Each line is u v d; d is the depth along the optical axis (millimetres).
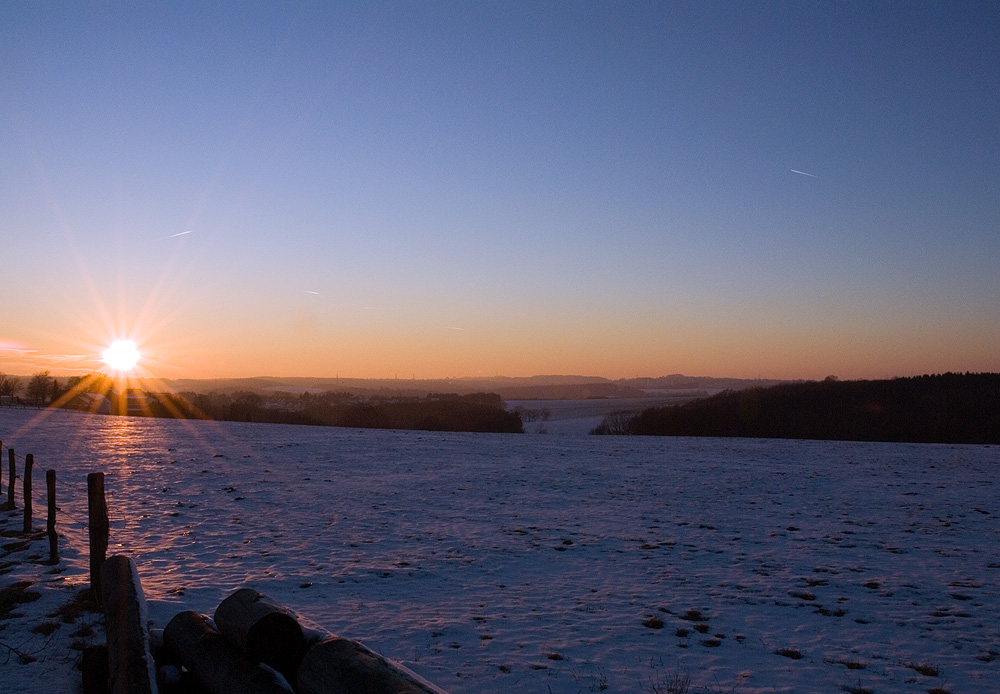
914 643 7879
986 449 32938
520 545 13070
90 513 7645
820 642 7879
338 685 3627
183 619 5305
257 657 4223
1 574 8977
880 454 30688
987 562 12000
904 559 12195
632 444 35469
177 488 18828
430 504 17516
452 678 6578
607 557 12195
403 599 9359
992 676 6910
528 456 29234
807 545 13336
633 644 7688
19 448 28484
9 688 5613
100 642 6586
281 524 14555
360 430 43188
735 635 8062
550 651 7375
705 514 16625
